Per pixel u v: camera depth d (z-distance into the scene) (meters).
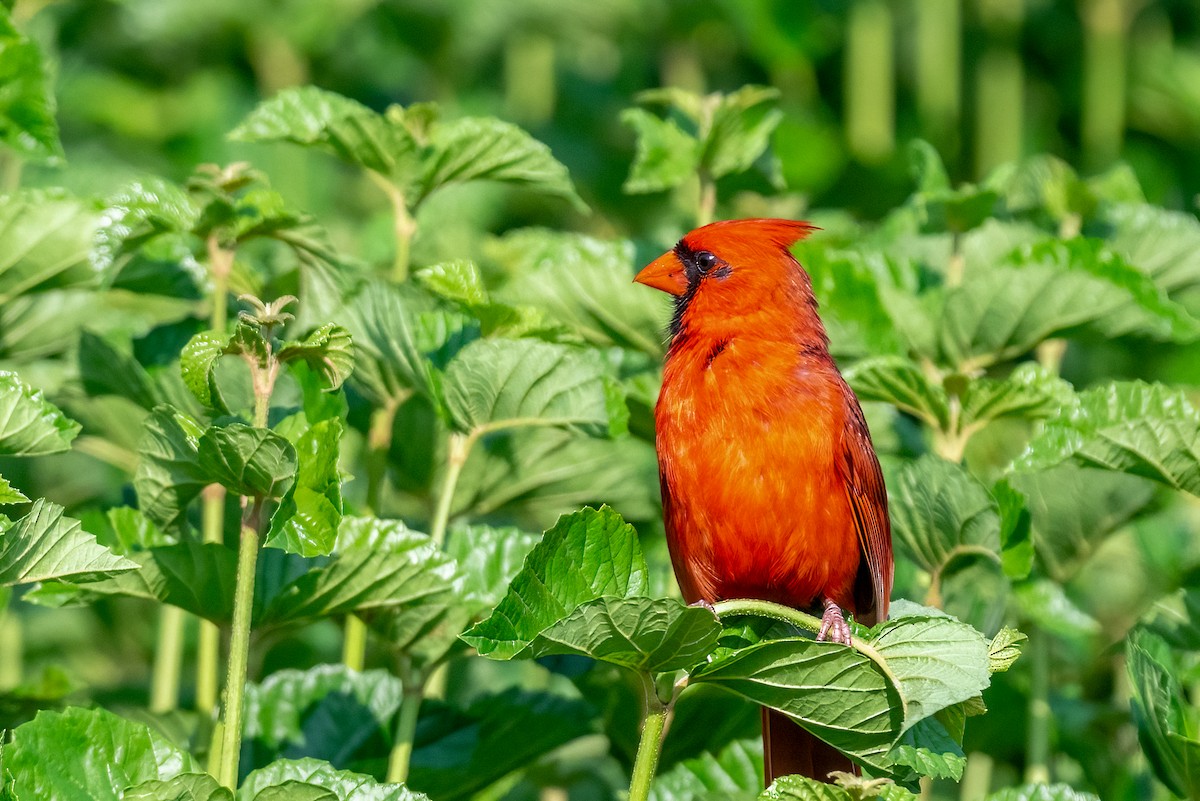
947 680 6.39
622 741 9.73
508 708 9.23
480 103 16.42
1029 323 9.67
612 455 10.03
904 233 11.87
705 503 8.77
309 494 6.51
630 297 10.07
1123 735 10.94
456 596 7.99
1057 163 10.66
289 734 8.73
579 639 6.13
